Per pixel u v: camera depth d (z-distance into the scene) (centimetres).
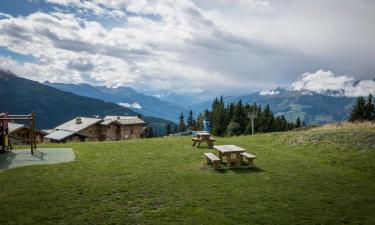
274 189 1364
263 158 2083
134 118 9612
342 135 2431
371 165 1706
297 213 1089
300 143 2528
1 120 2259
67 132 8225
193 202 1187
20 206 1126
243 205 1162
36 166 1752
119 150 2392
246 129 10125
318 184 1447
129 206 1145
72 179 1482
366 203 1194
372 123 3406
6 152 2269
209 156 1839
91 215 1056
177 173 1639
